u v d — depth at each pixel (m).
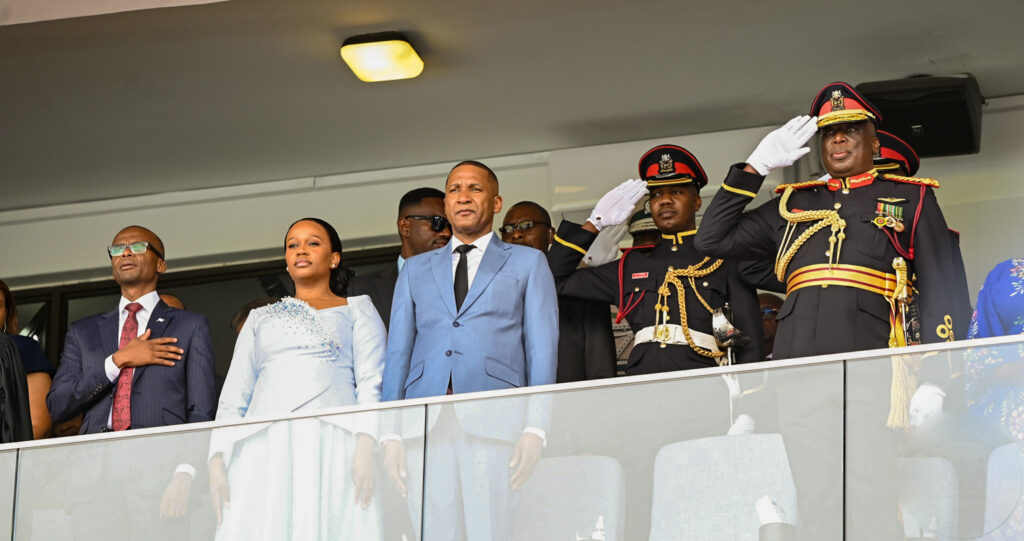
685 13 23.39
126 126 27.02
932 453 14.29
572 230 21.16
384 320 21.91
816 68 25.34
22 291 30.06
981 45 24.41
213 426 16.95
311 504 16.23
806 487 14.59
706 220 17.89
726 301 19.70
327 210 29.16
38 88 25.28
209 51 24.17
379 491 16.03
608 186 27.30
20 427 18.95
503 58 24.81
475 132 27.72
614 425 15.48
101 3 22.55
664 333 19.62
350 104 26.42
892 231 16.86
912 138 24.67
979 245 25.45
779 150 17.75
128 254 20.39
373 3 22.77
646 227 20.89
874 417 14.60
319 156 28.64
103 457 17.22
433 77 25.45
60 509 17.19
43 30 23.11
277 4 22.62
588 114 27.05
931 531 14.07
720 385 15.23
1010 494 13.93
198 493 16.72
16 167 28.62
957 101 23.98
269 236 29.25
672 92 26.19
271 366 17.59
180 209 29.77
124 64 24.52
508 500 15.57
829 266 16.86
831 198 17.41
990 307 16.14
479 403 16.03
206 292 29.25
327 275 18.89
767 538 14.54
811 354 16.56
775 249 17.81
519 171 28.45
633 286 20.30
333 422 16.47
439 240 22.44
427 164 29.02
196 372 19.44
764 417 14.98
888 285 16.67
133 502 16.94
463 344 17.14
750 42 24.39
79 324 20.20
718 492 14.88
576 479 15.42
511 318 17.39
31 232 30.17
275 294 29.03
